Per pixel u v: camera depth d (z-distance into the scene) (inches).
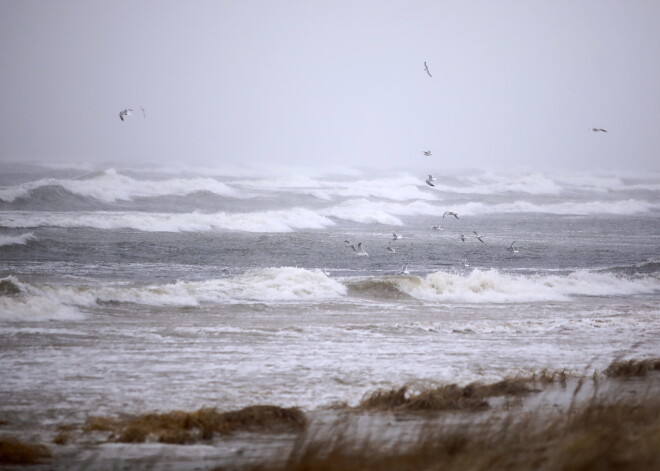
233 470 1315.2
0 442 1445.6
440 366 2468.0
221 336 2837.1
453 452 1298.0
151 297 3494.1
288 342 2770.7
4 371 2244.1
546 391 2064.5
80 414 1861.5
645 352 2795.3
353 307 3644.2
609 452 1197.7
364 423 1691.7
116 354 2502.5
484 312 3673.7
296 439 1481.3
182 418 1696.6
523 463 1186.6
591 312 3767.2
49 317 3034.0
